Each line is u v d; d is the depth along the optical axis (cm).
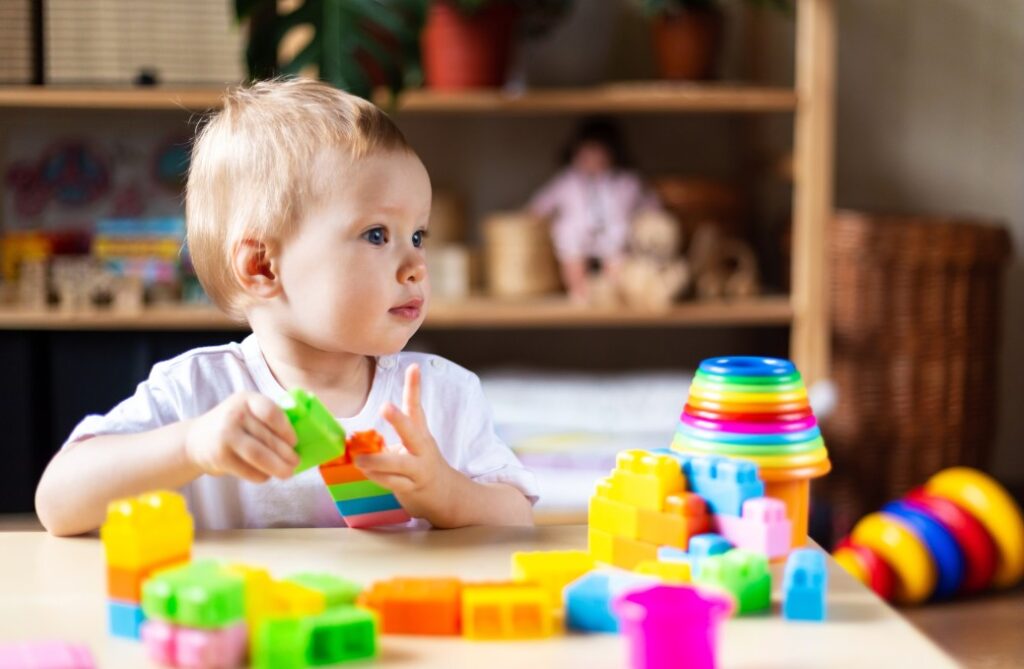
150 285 225
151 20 224
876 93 267
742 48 264
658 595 62
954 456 227
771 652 66
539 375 254
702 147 266
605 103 221
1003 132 269
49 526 93
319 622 64
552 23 248
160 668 64
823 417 217
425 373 115
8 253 230
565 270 239
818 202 218
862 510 227
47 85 223
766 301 230
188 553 71
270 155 103
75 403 224
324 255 100
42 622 71
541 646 67
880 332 222
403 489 90
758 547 78
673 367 270
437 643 67
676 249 230
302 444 83
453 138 263
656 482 79
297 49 228
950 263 220
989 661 173
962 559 196
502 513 101
